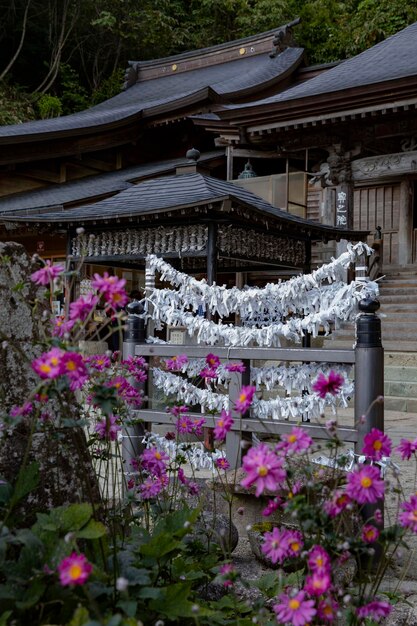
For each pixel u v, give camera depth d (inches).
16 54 1130.7
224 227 245.8
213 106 729.0
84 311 68.8
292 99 465.1
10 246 92.0
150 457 101.8
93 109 938.1
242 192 283.9
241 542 126.1
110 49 1258.0
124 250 263.7
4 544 65.9
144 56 1288.1
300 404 139.8
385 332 441.7
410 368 384.2
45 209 562.6
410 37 588.7
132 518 97.5
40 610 67.6
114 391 74.0
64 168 721.6
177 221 247.0
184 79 941.2
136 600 72.0
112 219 252.2
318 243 577.3
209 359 118.8
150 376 166.7
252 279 600.1
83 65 1240.2
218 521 117.1
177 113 737.6
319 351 127.6
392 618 96.1
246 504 130.2
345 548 66.9
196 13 1259.2
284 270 313.6
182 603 74.9
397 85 425.7
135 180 628.7
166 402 118.6
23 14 1203.9
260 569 112.2
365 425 119.1
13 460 86.2
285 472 67.4
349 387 133.0
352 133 494.6
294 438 67.4
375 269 519.2
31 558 67.9
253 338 166.7
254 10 1186.0
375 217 631.8
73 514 73.2
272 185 568.1
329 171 508.7
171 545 81.2
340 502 67.7
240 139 513.0
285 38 858.8
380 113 448.5
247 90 730.8
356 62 556.1
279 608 62.5
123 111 783.7
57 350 65.2
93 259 272.5
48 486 89.0
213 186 268.5
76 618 57.3
